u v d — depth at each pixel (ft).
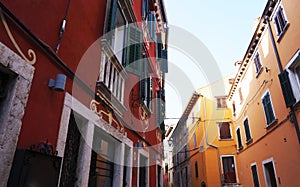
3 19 7.17
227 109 60.23
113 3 16.69
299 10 24.75
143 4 28.48
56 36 10.17
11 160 6.88
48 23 9.66
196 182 63.57
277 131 31.40
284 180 29.68
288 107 27.50
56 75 9.85
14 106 7.25
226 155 55.52
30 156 7.11
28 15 8.45
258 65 38.09
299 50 24.76
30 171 7.02
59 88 9.21
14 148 7.05
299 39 24.82
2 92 7.23
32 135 8.06
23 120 7.70
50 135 9.07
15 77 7.54
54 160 8.19
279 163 31.01
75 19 12.09
